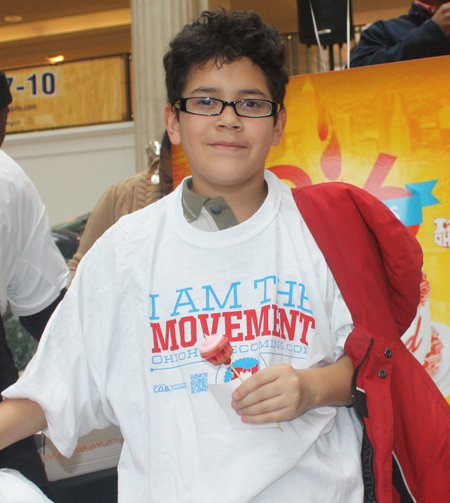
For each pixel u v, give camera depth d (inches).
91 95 169.2
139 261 35.6
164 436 32.8
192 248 34.8
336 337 35.3
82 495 57.4
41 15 318.0
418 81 56.9
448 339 55.9
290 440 31.4
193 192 37.2
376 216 35.0
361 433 37.0
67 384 34.8
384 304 35.1
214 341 29.6
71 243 109.9
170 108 38.7
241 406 30.0
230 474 30.5
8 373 46.9
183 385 33.3
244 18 35.3
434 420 34.9
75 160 169.5
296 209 36.9
